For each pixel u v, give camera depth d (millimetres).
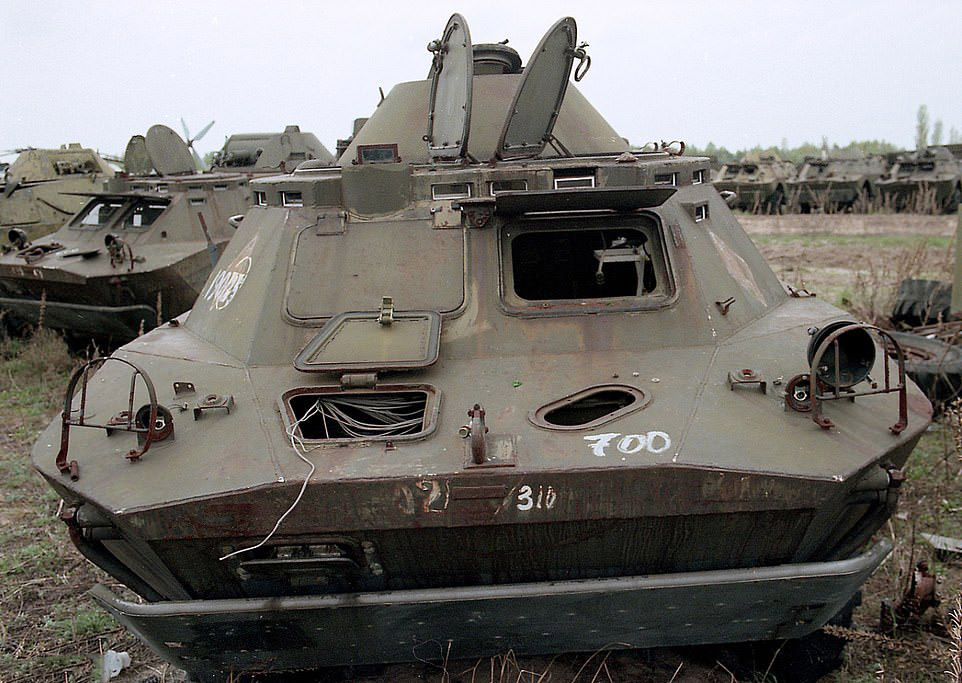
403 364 4172
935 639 4805
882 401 4129
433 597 3650
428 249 4781
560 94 5621
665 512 3490
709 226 5219
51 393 10523
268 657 3951
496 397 4043
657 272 4719
